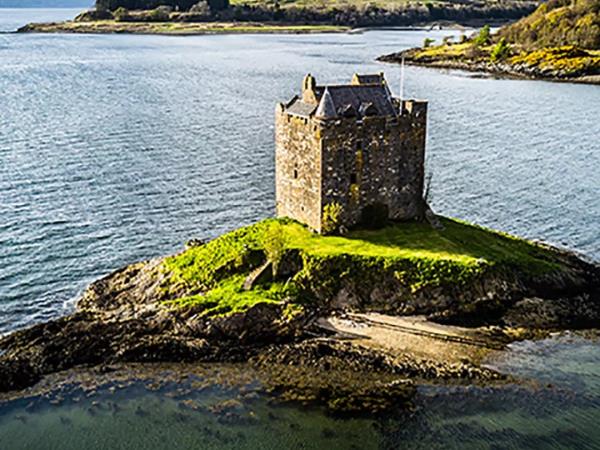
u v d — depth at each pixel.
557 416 47.12
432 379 50.75
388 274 60.84
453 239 67.44
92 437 45.22
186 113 143.50
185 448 44.22
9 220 80.12
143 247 74.75
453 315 59.22
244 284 60.56
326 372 51.47
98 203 86.62
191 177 98.25
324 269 60.88
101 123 131.25
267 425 46.16
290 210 70.25
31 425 46.22
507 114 150.00
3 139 115.44
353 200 66.31
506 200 91.94
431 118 143.62
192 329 55.88
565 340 56.53
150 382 50.47
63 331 55.62
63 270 69.19
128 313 59.06
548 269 65.31
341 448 44.19
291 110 68.06
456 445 44.44
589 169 106.62
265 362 52.62
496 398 48.78
